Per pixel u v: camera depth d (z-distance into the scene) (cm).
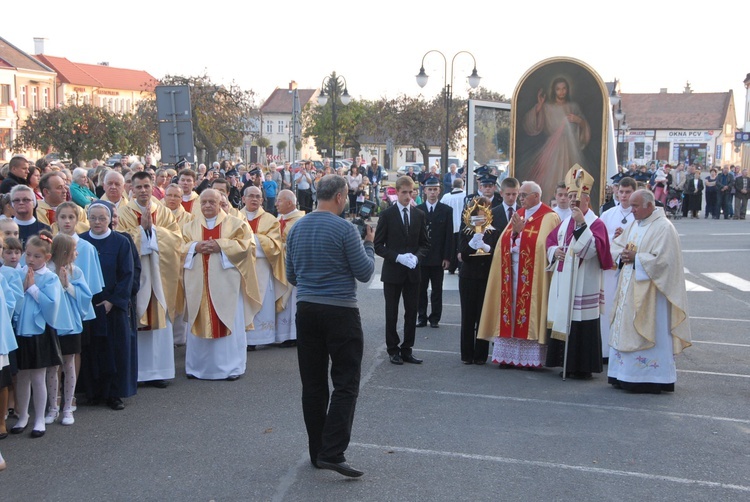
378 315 1204
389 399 768
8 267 637
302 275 570
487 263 911
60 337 667
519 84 1548
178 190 995
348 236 561
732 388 823
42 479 561
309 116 6988
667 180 3073
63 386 718
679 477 574
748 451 630
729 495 543
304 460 600
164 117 1387
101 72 7269
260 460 600
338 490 543
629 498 536
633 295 797
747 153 5644
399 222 892
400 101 4484
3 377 624
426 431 671
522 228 884
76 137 3759
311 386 575
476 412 728
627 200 914
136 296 773
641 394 798
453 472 578
